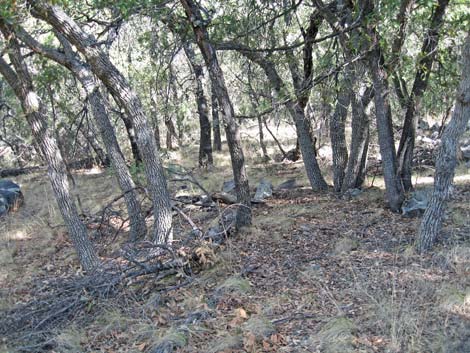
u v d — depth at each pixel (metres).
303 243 7.74
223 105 8.10
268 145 19.84
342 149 10.91
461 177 10.89
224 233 7.84
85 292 6.30
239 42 9.45
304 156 11.55
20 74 7.20
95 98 9.00
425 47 8.17
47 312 6.14
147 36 9.27
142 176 11.02
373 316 5.15
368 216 8.71
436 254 6.47
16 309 6.47
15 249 9.84
